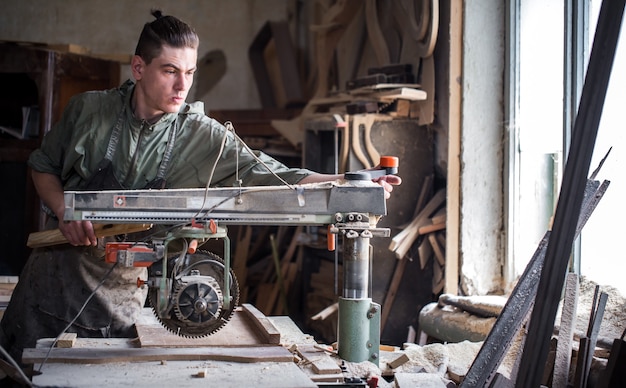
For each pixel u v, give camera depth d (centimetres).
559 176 362
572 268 336
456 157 394
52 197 256
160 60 235
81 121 255
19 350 266
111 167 253
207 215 212
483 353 218
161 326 246
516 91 388
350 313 223
